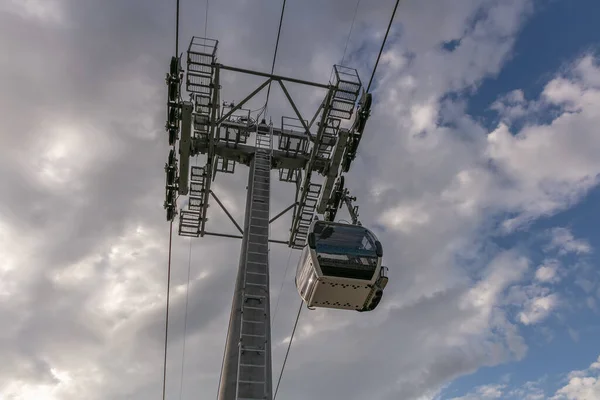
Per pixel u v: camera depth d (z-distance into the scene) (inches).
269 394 574.9
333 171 889.5
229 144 875.4
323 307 691.4
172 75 767.7
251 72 813.9
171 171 858.1
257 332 618.5
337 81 821.9
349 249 655.1
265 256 705.6
